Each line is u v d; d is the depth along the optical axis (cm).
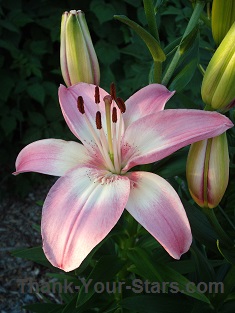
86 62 27
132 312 33
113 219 22
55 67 76
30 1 73
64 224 22
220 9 25
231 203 34
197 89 65
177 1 64
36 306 39
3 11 72
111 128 26
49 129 73
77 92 27
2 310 56
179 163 26
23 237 66
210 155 23
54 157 25
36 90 69
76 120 26
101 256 32
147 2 25
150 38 25
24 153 26
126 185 23
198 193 25
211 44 50
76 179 24
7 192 73
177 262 32
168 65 30
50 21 72
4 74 71
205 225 28
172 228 22
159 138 24
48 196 23
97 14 69
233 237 33
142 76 66
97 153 26
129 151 25
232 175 32
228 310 31
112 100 25
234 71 22
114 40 73
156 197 23
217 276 33
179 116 23
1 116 72
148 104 26
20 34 71
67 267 21
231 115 32
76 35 26
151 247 31
